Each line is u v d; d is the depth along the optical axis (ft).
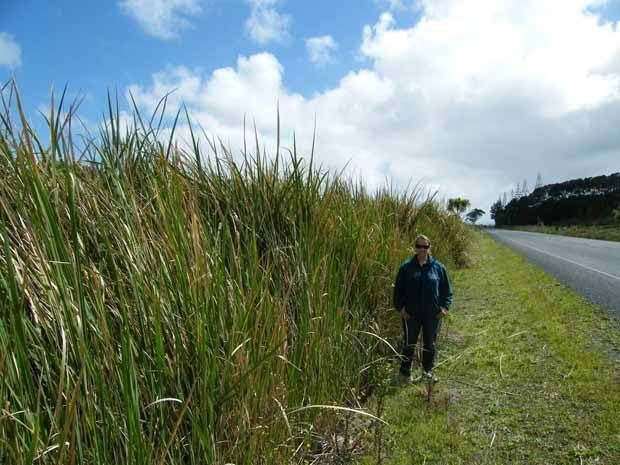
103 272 6.13
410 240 23.95
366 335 14.29
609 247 77.77
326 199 12.53
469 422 11.98
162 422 5.63
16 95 4.78
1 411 3.90
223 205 10.36
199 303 6.53
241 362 6.94
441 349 18.60
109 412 4.97
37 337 4.93
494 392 13.89
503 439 10.99
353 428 11.55
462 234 46.24
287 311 9.83
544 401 12.93
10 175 5.53
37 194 4.97
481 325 22.00
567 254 61.31
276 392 7.97
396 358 16.78
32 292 4.90
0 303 4.68
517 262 48.70
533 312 23.48
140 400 5.79
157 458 5.44
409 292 15.47
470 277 37.06
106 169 6.98
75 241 4.86
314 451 10.02
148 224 6.79
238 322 7.35
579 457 10.03
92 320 5.17
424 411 12.61
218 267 7.27
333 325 11.10
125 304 5.56
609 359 15.76
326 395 10.26
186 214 7.35
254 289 7.95
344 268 13.25
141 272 5.99
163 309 6.34
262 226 10.89
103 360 5.25
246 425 7.11
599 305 24.57
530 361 16.21
